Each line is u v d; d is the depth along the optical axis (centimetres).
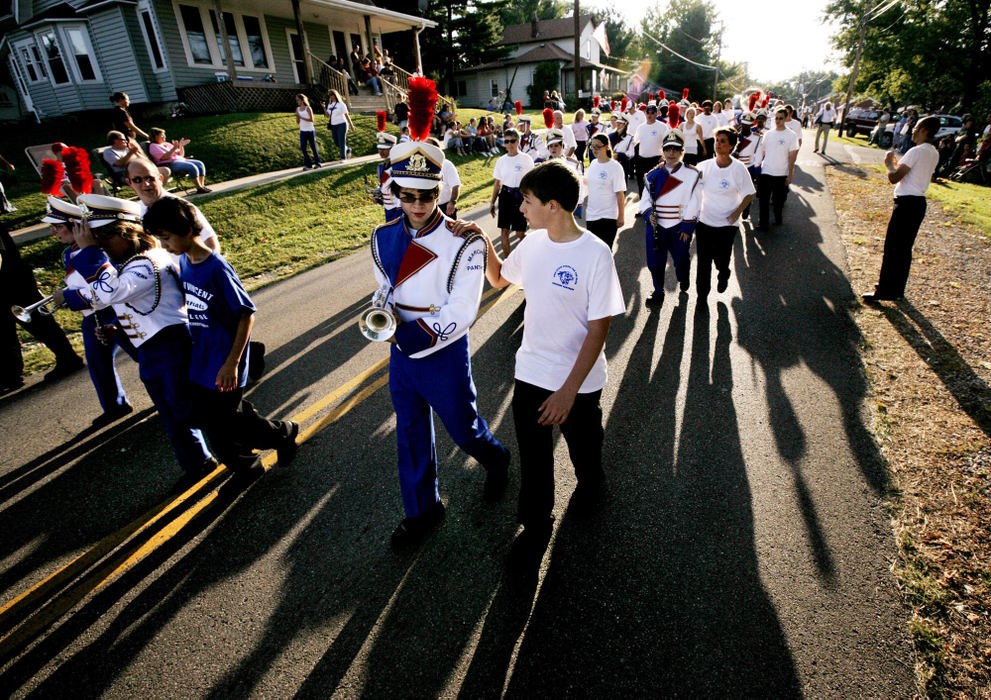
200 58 1786
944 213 921
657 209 539
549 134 687
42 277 745
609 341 496
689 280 621
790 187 1163
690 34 5462
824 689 198
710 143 1073
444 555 269
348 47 2342
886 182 1193
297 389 439
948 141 1625
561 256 220
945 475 303
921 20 2927
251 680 214
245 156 1345
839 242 752
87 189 382
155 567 271
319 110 1823
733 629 223
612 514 288
